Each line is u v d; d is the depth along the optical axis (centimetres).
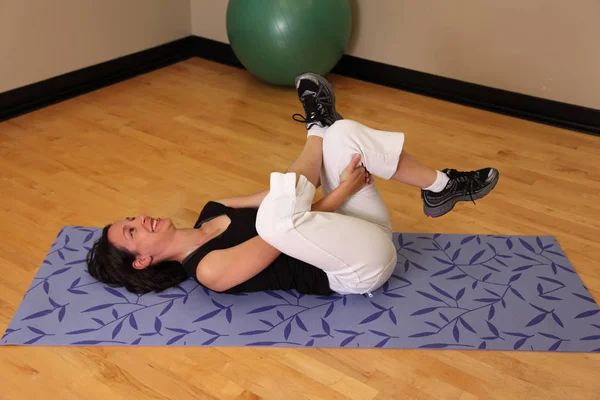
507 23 354
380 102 384
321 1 360
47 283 218
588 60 338
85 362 186
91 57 389
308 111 218
